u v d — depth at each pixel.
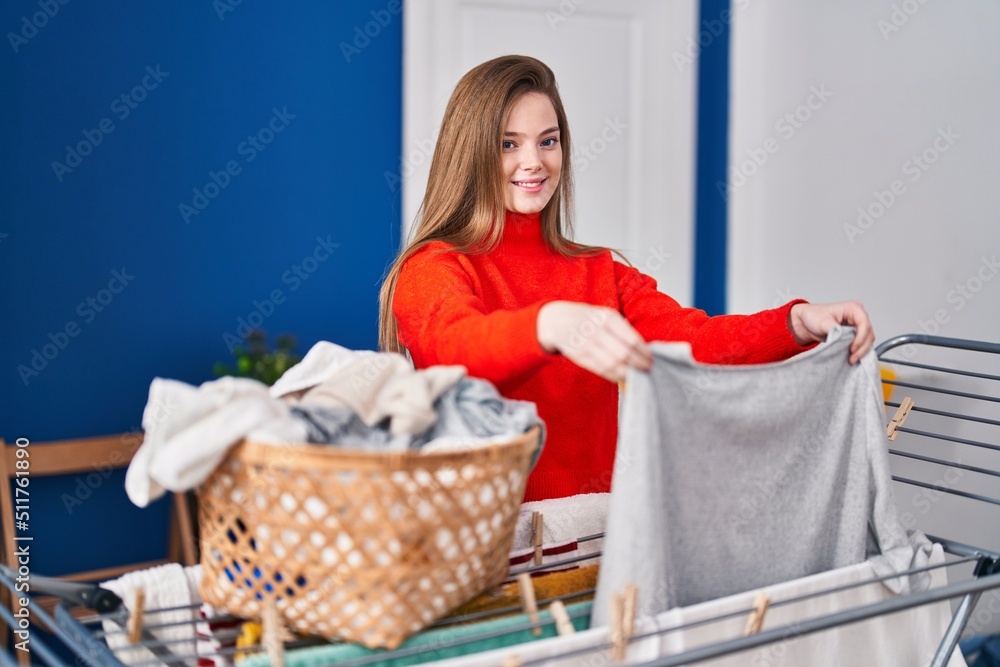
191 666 0.95
